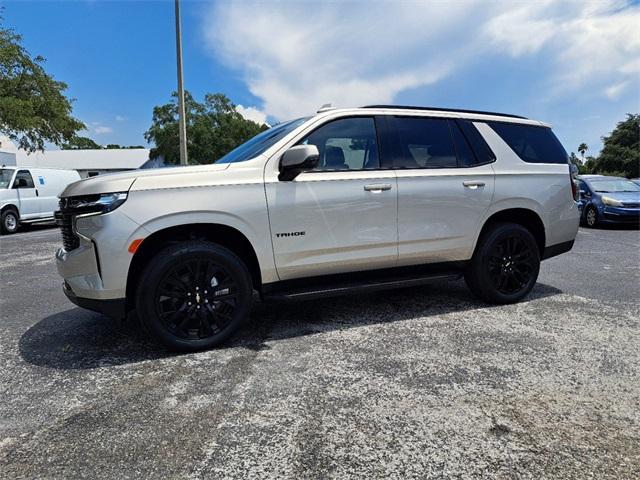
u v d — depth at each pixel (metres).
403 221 3.62
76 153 55.19
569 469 1.80
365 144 3.56
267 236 3.19
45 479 1.79
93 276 2.86
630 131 53.56
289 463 1.86
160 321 2.98
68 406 2.37
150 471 1.83
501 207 4.04
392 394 2.45
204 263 3.07
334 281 3.54
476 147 4.00
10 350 3.19
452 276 3.94
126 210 2.84
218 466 1.85
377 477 1.76
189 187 2.99
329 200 3.35
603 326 3.55
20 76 19.45
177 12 14.32
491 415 2.22
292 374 2.72
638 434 2.04
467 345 3.16
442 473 1.78
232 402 2.39
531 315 3.85
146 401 2.41
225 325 3.18
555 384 2.54
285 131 3.51
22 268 6.51
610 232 10.68
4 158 29.25
